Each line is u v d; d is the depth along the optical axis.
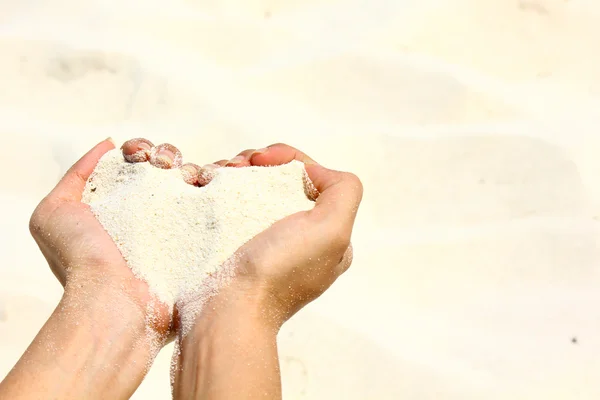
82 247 0.65
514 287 0.78
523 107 0.86
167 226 0.65
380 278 0.78
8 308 0.76
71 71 0.87
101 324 0.63
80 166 0.70
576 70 0.88
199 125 0.84
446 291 0.78
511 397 0.73
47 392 0.61
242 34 0.89
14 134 0.84
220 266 0.63
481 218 0.81
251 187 0.66
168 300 0.64
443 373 0.74
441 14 0.90
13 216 0.81
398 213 0.81
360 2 0.91
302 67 0.87
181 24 0.89
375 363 0.74
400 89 0.86
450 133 0.84
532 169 0.83
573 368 0.74
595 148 0.83
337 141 0.84
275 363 0.61
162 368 0.75
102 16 0.89
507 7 0.90
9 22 0.89
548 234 0.79
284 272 0.63
